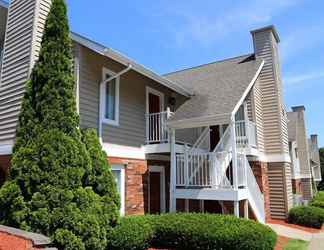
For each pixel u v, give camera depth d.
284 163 14.42
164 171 11.85
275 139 14.67
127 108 10.32
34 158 6.25
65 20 7.23
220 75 14.49
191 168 10.39
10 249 4.72
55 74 6.78
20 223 5.86
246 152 12.23
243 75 13.41
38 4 8.45
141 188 10.40
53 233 5.70
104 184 7.04
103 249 6.33
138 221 7.63
